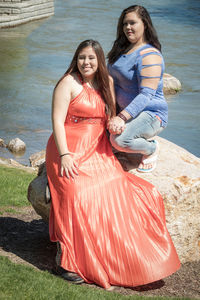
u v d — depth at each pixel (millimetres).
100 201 4887
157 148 5742
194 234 5824
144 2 56219
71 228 4797
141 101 5098
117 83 5453
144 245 4859
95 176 4996
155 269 4785
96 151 5180
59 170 5004
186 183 5637
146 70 5129
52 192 5016
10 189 9031
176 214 5582
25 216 7355
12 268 4699
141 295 4754
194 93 23188
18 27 39062
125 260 4750
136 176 5422
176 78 24438
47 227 6777
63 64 27734
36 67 26734
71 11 48031
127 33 5258
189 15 47719
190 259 5883
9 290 4160
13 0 39469
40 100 20875
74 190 4859
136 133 5246
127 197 5023
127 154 5871
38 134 16797
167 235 5078
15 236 6184
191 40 35594
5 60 28156
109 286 4707
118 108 5621
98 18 44156
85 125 5152
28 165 13961
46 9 44125
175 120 18844
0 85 22875
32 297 4098
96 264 4691
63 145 4961
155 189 5281
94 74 5141
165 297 4648
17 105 19969
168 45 33656
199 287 5250
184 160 6109
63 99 5023
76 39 34906
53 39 34781
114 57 5477
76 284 4703
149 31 5297
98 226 4789
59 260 4840
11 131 16875
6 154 14727
